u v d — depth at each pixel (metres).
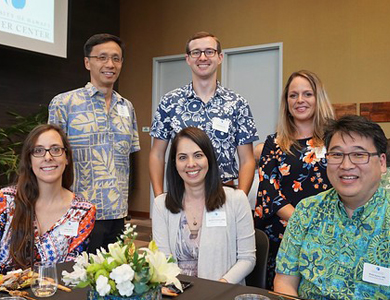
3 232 1.93
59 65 5.72
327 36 5.00
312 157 2.13
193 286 1.47
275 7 5.36
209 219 1.90
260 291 1.42
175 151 1.94
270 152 2.27
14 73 5.16
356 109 4.82
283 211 2.12
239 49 5.64
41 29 4.94
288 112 2.29
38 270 1.37
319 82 2.21
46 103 5.55
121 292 1.06
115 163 2.65
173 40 6.26
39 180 1.93
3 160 4.39
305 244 1.50
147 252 1.15
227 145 2.47
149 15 6.48
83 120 2.55
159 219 1.98
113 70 2.60
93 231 2.55
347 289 1.39
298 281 1.56
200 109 2.49
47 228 1.92
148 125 6.54
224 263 1.89
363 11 4.76
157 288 1.14
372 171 1.35
